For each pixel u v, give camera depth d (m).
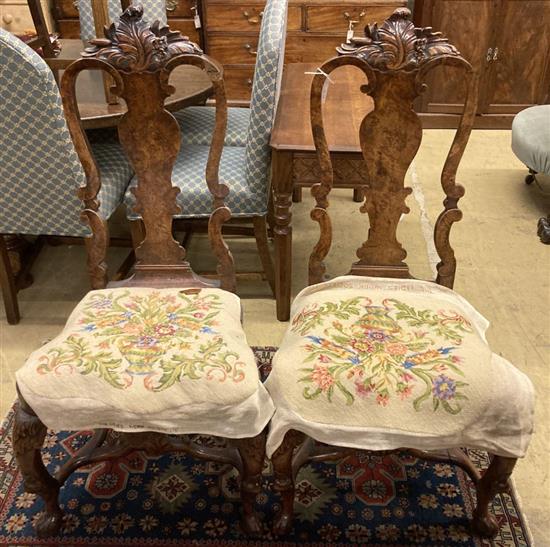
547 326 1.91
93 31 2.27
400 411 1.04
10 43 1.33
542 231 2.37
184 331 1.18
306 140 1.58
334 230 2.44
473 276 2.16
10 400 1.64
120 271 2.04
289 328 1.26
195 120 2.18
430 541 1.27
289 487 1.19
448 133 3.36
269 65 1.50
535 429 1.53
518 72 3.25
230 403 1.06
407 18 1.11
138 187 1.29
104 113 1.71
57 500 1.28
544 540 1.28
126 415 1.07
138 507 1.35
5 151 1.51
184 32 3.20
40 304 2.04
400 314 1.22
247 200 1.74
